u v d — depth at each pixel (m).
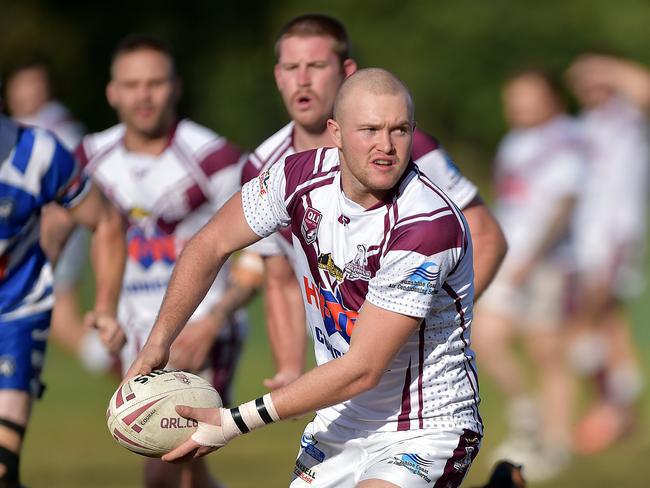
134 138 25.98
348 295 16.64
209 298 25.83
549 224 36.53
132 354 26.36
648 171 40.03
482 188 110.94
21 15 109.00
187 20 111.06
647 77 39.31
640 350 52.25
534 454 33.69
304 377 15.92
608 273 38.09
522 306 36.75
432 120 114.62
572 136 37.12
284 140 21.64
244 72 110.38
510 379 35.16
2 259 20.56
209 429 16.30
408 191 16.06
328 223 16.59
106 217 22.45
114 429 16.55
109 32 110.19
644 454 35.56
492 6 113.00
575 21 112.00
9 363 20.44
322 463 17.91
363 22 113.38
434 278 15.77
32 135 20.66
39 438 35.69
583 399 44.69
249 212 17.41
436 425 16.84
